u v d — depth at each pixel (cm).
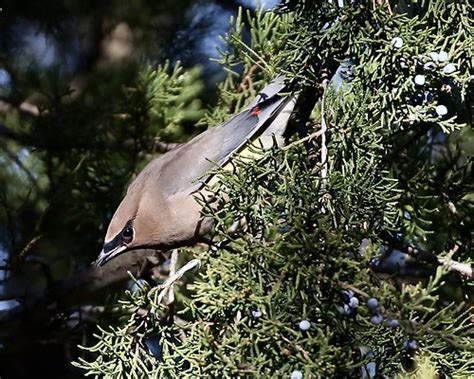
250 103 1086
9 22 1480
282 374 784
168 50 1416
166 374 878
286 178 837
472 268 974
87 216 1256
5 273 1302
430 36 916
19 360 1391
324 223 807
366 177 854
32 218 1373
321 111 901
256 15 1120
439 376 866
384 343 800
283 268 803
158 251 1159
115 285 1251
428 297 782
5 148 1372
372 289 783
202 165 1038
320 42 924
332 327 793
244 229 906
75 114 1279
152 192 1046
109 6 1470
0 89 1361
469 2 928
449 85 924
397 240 984
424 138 1110
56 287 1238
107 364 881
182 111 1245
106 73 1335
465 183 1065
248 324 823
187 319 1136
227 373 802
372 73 901
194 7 1452
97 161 1262
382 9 905
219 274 865
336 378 775
